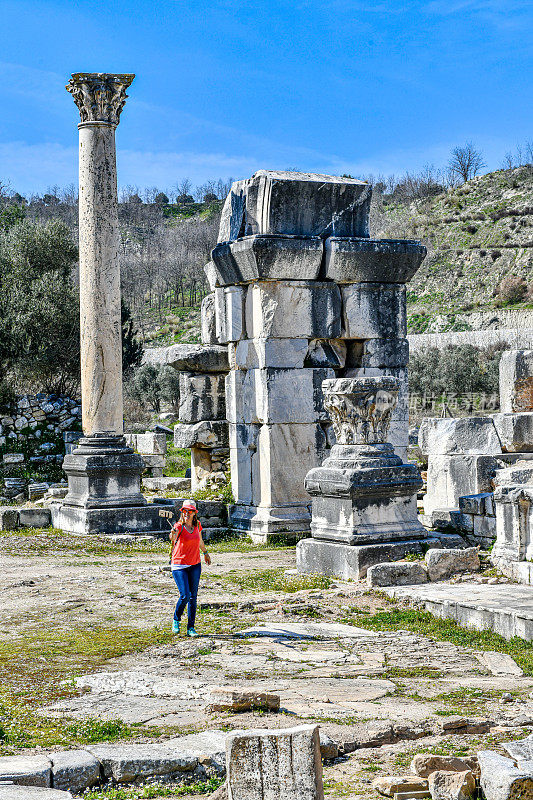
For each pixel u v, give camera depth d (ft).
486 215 340.80
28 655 27.89
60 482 88.12
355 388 43.57
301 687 24.68
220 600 37.24
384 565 39.65
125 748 18.66
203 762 18.24
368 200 60.75
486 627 33.19
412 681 26.16
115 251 58.49
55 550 52.16
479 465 52.65
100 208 57.98
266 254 56.44
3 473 89.66
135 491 58.03
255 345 58.39
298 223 58.90
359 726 21.01
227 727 20.57
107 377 58.13
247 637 31.07
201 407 68.54
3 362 103.40
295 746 15.39
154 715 21.65
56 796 15.62
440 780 16.58
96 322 57.98
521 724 21.62
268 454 57.36
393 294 60.75
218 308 62.90
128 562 48.78
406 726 20.93
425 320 283.18
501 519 41.04
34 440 93.71
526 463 51.96
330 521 43.91
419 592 37.14
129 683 24.36
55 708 22.31
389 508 43.47
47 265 115.85
